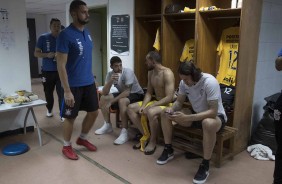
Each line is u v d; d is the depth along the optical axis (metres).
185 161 2.76
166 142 2.71
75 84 2.63
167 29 3.35
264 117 2.98
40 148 3.04
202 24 2.98
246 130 3.05
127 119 3.20
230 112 2.82
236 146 2.90
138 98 3.32
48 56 3.77
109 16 4.41
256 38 2.88
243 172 2.55
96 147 3.05
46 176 2.43
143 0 3.70
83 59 2.64
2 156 2.82
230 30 3.08
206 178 2.38
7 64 3.27
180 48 3.58
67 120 2.71
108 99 3.41
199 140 2.97
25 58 3.41
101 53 6.17
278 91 3.53
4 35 3.19
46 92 4.05
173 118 2.50
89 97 2.79
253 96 3.07
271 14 3.06
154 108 2.84
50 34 3.81
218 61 3.26
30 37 8.54
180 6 3.25
